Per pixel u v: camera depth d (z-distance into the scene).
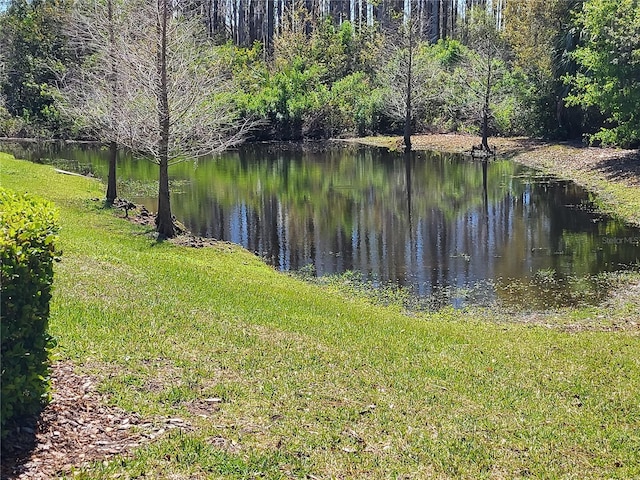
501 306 13.20
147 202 24.92
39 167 28.59
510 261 16.61
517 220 21.52
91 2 25.44
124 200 22.09
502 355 9.38
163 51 16.98
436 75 52.09
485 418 6.96
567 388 8.05
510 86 45.31
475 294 14.03
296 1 84.62
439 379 8.11
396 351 9.10
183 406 6.29
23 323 5.12
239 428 6.00
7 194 6.18
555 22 40.81
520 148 41.16
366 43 66.44
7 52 52.38
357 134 57.38
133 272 11.57
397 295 14.02
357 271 15.95
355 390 7.40
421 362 8.70
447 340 10.12
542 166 34.88
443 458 5.93
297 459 5.55
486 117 43.28
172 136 17.75
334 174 34.25
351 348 9.00
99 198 22.20
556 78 40.44
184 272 12.46
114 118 19.16
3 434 4.92
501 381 8.20
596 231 19.69
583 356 9.42
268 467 5.35
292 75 58.69
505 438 6.52
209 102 20.80
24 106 52.97
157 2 17.17
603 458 6.20
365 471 5.54
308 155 44.59
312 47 66.12
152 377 6.87
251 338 8.77
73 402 5.93
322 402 6.93
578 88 32.69
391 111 51.50
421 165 37.62
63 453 5.10
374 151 46.50
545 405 7.46
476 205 24.45
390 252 17.77
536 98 42.09
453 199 25.84
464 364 8.80
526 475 5.78
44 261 5.46
